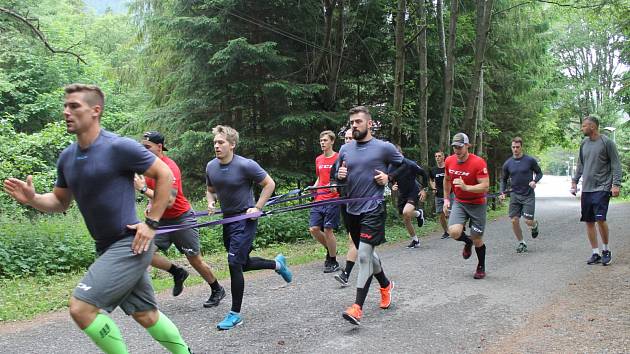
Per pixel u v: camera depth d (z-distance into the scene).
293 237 11.93
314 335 4.74
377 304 5.84
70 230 9.73
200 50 13.22
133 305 3.32
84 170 3.04
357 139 5.23
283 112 14.15
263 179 5.19
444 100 16.09
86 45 23.86
